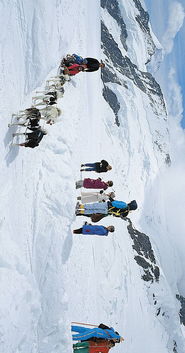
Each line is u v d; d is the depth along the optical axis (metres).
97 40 30.08
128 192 72.44
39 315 10.14
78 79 22.41
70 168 15.19
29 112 10.67
